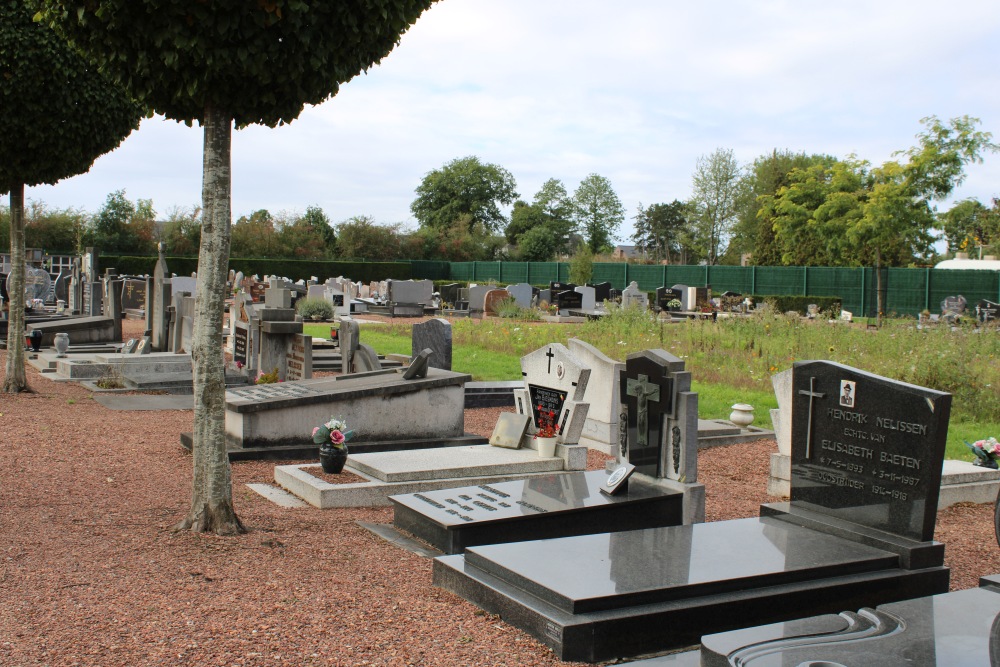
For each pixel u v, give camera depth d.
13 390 13.14
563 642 4.33
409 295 35.41
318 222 66.81
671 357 7.34
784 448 8.84
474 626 4.71
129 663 3.98
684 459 7.11
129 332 24.31
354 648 4.29
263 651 4.19
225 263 6.15
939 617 4.27
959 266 44.44
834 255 44.53
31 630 4.32
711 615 4.71
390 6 6.05
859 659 3.71
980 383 14.52
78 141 11.76
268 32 5.68
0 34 10.61
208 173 6.07
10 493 7.21
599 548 5.41
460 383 10.51
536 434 9.29
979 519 8.11
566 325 29.66
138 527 6.29
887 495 5.60
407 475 7.99
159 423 11.34
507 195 90.38
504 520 6.35
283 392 10.02
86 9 5.59
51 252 49.44
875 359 17.52
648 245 99.50
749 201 67.81
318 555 5.93
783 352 19.20
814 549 5.43
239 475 8.68
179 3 5.34
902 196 34.56
